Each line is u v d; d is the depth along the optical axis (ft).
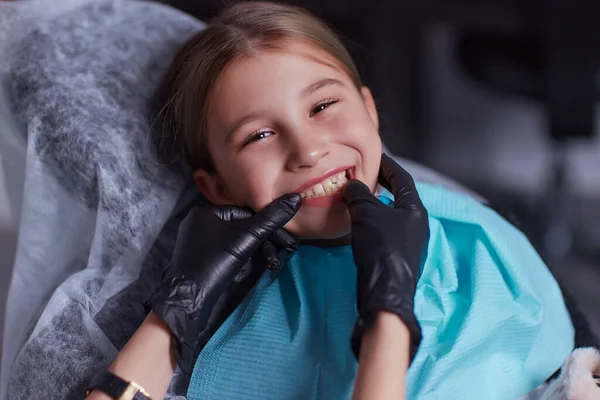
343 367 2.25
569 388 2.13
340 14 6.41
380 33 7.00
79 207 2.72
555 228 6.66
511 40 6.78
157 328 2.14
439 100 9.66
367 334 2.01
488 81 6.92
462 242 2.61
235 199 2.53
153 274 2.60
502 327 2.36
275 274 2.49
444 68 9.53
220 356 2.32
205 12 5.96
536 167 9.75
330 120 2.34
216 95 2.39
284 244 2.40
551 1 5.82
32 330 2.46
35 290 2.68
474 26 6.47
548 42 5.92
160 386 2.11
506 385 2.36
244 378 2.28
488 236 2.55
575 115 5.99
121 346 2.42
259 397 2.26
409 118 7.83
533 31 6.32
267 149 2.32
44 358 2.32
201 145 2.57
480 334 2.31
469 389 2.26
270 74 2.32
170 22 3.14
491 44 6.82
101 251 2.59
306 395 2.25
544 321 2.55
